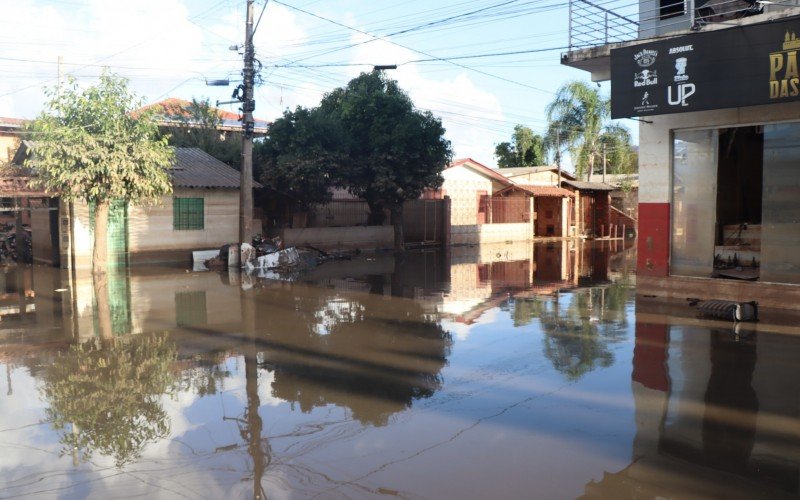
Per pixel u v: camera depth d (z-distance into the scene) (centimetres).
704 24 1105
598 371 736
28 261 2041
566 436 530
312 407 608
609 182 4150
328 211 2506
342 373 729
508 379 705
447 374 725
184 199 2003
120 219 1886
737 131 1362
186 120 2838
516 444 512
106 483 446
